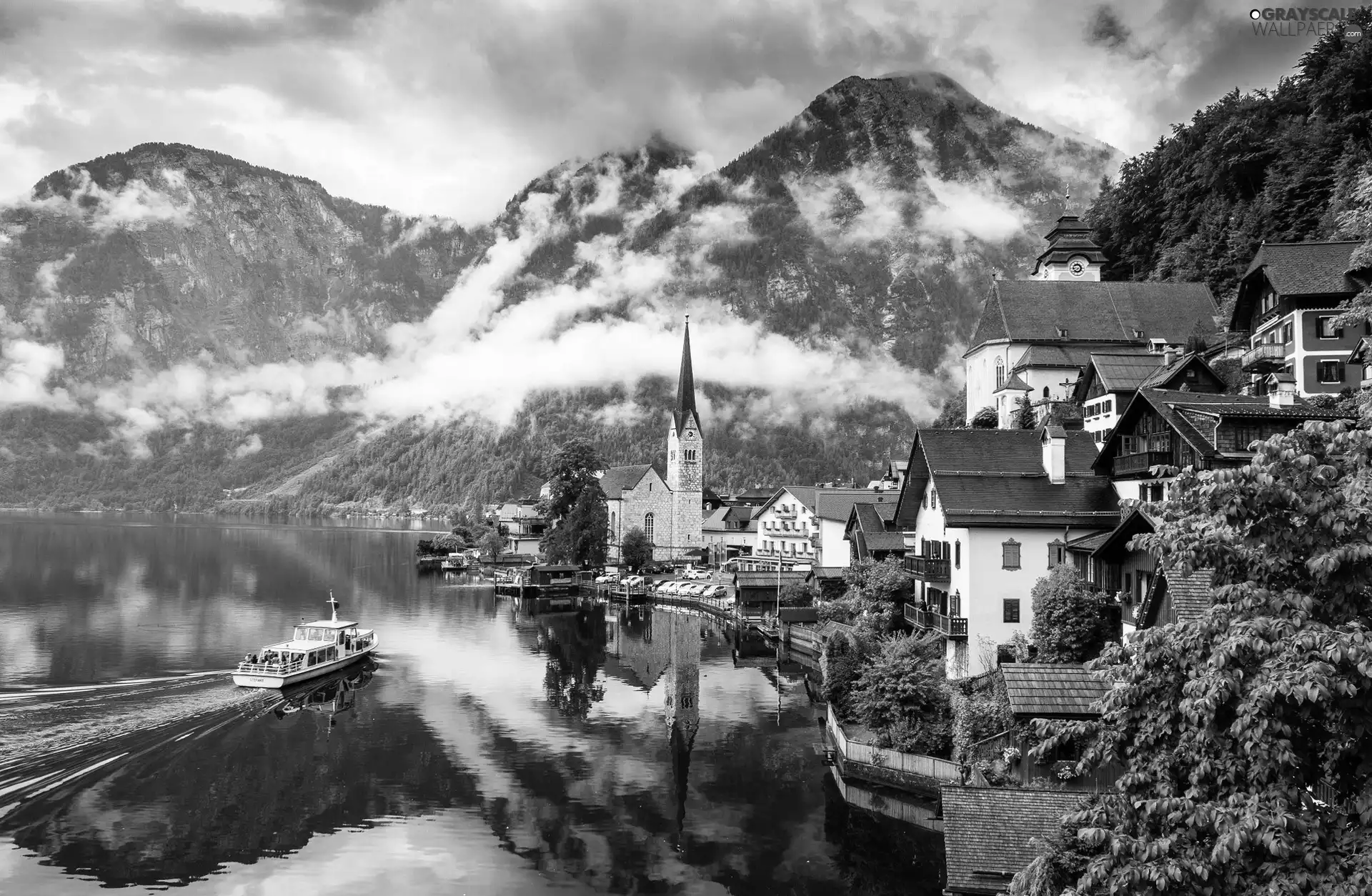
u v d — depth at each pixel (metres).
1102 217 161.88
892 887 44.66
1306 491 18.41
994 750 49.62
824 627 91.44
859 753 55.56
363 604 132.38
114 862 46.06
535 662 95.56
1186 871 17.53
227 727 67.88
